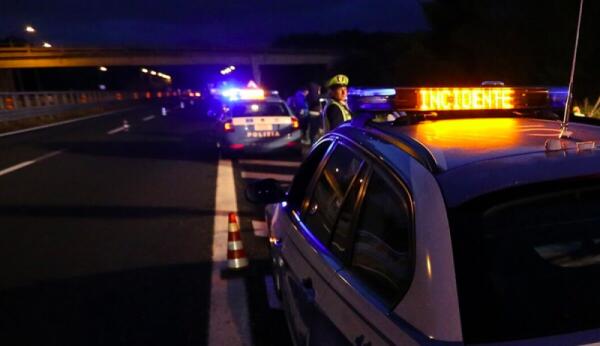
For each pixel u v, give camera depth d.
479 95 2.67
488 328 1.30
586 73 17.14
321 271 2.10
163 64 79.25
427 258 1.41
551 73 18.75
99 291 4.35
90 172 10.46
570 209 1.47
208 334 3.55
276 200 3.37
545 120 2.51
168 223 6.38
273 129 11.45
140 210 7.07
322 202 2.49
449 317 1.32
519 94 2.73
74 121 28.73
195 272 4.71
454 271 1.37
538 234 1.44
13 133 20.86
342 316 1.78
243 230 5.98
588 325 1.34
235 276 4.59
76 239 5.83
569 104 1.89
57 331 3.67
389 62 44.75
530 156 1.61
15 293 4.36
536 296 1.38
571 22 17.67
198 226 6.21
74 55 73.88
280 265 3.01
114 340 3.52
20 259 5.21
